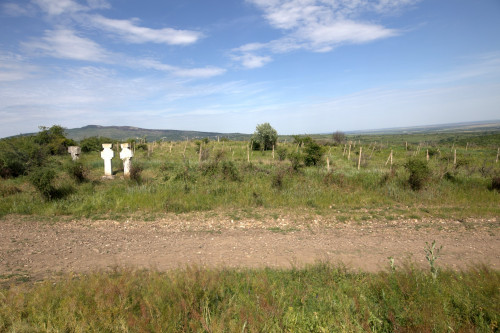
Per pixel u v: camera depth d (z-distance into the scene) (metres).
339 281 4.09
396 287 3.60
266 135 32.19
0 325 2.70
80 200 9.69
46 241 6.36
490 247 6.05
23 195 10.07
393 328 2.96
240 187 11.58
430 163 20.77
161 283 3.59
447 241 6.47
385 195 11.00
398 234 7.03
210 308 3.18
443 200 10.34
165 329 2.75
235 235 6.94
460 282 3.65
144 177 13.09
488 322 2.93
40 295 3.29
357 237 6.80
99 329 2.77
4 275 4.55
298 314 3.09
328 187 11.88
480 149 41.44
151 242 6.39
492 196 10.74
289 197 10.42
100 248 5.98
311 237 6.79
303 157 19.64
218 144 36.50
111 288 3.33
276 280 3.99
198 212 8.95
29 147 16.20
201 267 4.21
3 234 6.77
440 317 2.88
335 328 2.89
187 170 12.89
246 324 2.86
